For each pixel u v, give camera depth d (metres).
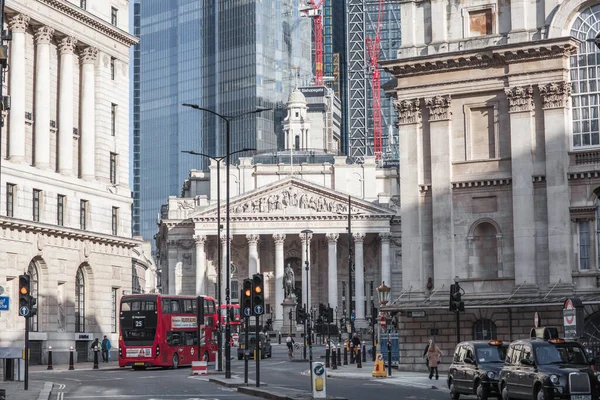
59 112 101.06
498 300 78.25
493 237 80.56
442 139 81.69
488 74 80.12
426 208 82.81
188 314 96.44
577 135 78.00
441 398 52.38
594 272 75.94
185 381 68.94
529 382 43.47
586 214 76.62
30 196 94.50
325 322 118.38
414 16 83.69
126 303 91.12
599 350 70.81
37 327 95.94
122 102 111.81
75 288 102.56
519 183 78.31
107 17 109.25
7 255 90.94
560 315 75.81
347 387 61.81
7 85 93.62
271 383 66.94
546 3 78.56
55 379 71.69
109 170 109.19
